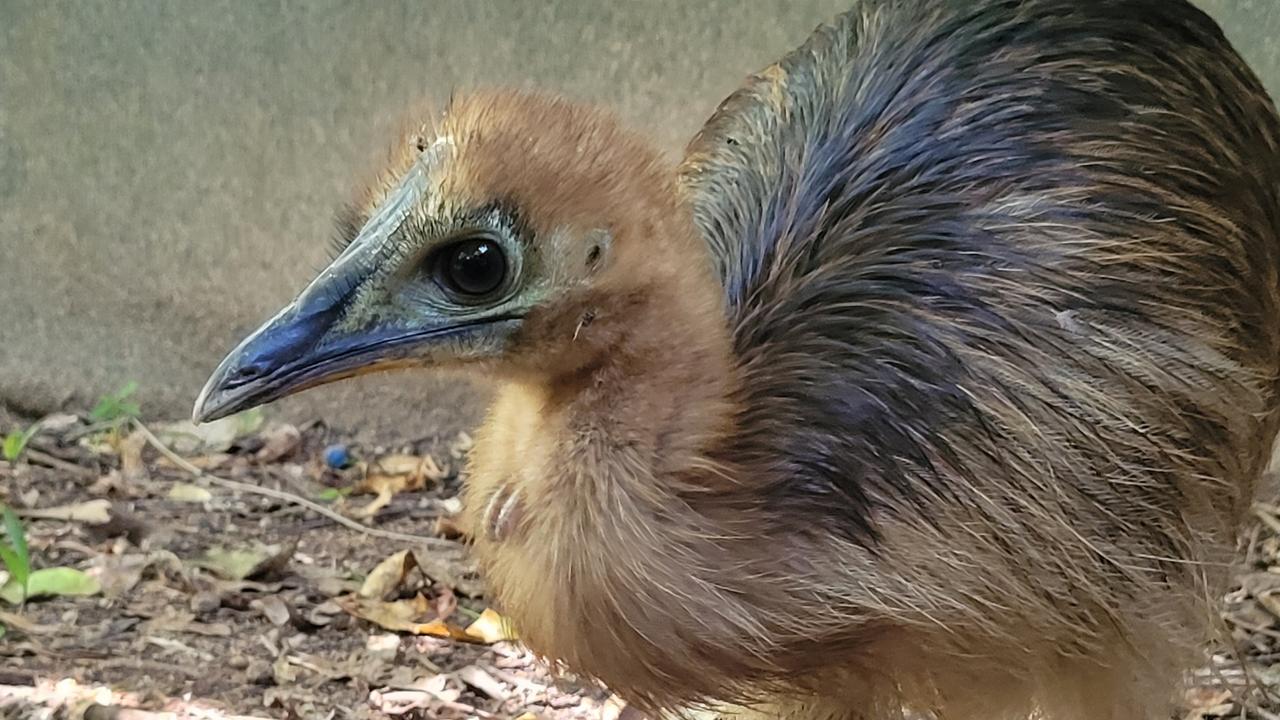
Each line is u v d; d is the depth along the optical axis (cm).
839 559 44
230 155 93
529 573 44
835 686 47
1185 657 50
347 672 63
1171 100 52
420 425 95
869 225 48
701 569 42
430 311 41
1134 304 48
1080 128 50
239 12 91
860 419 45
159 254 95
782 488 43
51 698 58
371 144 92
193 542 76
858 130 51
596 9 89
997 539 45
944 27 54
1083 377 47
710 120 61
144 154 94
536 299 41
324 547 77
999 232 48
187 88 92
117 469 87
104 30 92
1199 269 49
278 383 41
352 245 42
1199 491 49
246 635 66
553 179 41
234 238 94
